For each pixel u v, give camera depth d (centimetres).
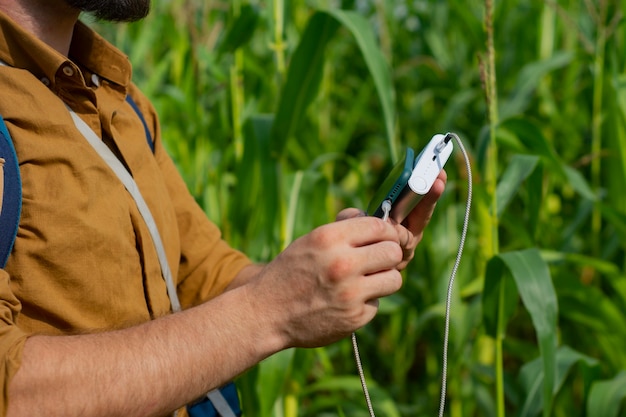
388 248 96
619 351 226
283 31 214
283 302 95
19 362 85
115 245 107
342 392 299
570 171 212
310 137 296
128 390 90
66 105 114
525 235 221
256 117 202
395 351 304
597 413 183
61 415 87
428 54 366
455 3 268
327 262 93
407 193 104
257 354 95
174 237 134
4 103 101
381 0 298
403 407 278
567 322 287
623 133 232
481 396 253
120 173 115
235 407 138
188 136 274
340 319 94
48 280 101
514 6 345
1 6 113
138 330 94
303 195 207
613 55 231
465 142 286
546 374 166
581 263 227
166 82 336
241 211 224
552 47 311
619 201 240
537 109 334
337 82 385
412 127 359
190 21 236
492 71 175
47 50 109
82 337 93
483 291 180
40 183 101
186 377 93
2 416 84
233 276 148
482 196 183
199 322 95
